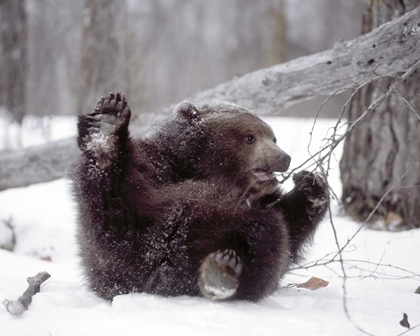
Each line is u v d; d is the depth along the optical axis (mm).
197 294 8078
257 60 53688
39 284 8648
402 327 6977
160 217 8062
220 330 6438
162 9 55969
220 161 9352
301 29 53469
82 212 7988
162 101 53750
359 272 10945
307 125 26344
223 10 58469
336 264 11500
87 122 7996
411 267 11023
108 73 21234
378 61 11258
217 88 13125
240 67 53688
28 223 14602
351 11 52156
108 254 8102
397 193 13578
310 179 9633
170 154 9156
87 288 8828
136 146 8641
